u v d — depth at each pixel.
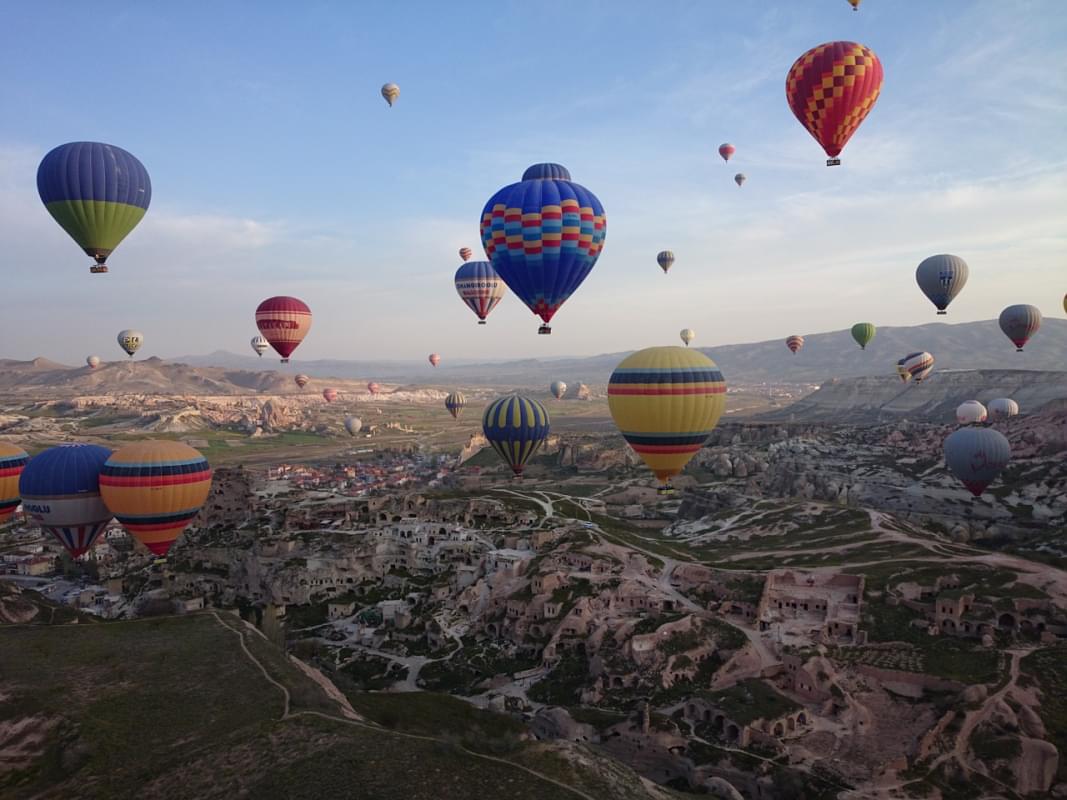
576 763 55.12
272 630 114.44
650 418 90.94
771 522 181.25
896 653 97.94
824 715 87.06
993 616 105.06
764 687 91.06
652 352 92.88
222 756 55.03
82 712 63.22
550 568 132.25
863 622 108.38
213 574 159.12
